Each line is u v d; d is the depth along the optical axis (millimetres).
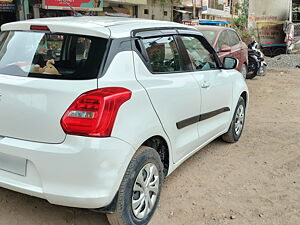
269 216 3283
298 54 19359
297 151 5023
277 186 3902
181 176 4082
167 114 3164
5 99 2635
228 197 3621
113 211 2686
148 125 2854
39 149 2494
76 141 2436
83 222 3104
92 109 2453
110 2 16391
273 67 16469
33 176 2578
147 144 3090
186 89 3504
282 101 8594
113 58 2730
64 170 2459
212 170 4285
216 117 4379
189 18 23500
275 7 19922
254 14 20625
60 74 2645
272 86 10828
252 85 10977
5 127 2666
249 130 6004
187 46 3883
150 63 3143
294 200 3594
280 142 5395
